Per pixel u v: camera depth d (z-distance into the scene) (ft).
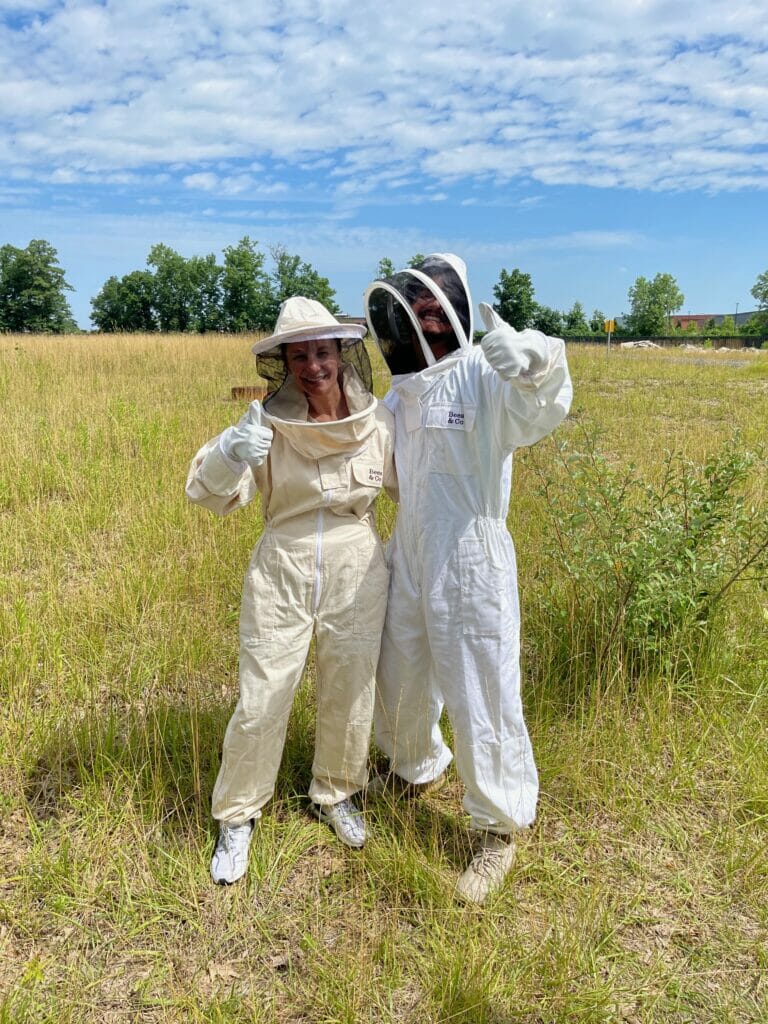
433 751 9.20
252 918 7.68
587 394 45.03
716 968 7.20
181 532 17.70
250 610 8.04
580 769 9.59
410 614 8.33
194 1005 6.63
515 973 6.97
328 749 8.63
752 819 9.05
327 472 7.88
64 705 10.98
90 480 21.07
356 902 7.89
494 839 8.30
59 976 7.04
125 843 8.52
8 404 33.12
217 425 30.45
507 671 7.81
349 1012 6.54
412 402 7.89
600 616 12.18
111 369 52.08
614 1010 6.72
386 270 101.76
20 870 8.14
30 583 15.20
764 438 28.60
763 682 11.36
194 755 9.12
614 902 7.82
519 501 18.88
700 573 11.85
